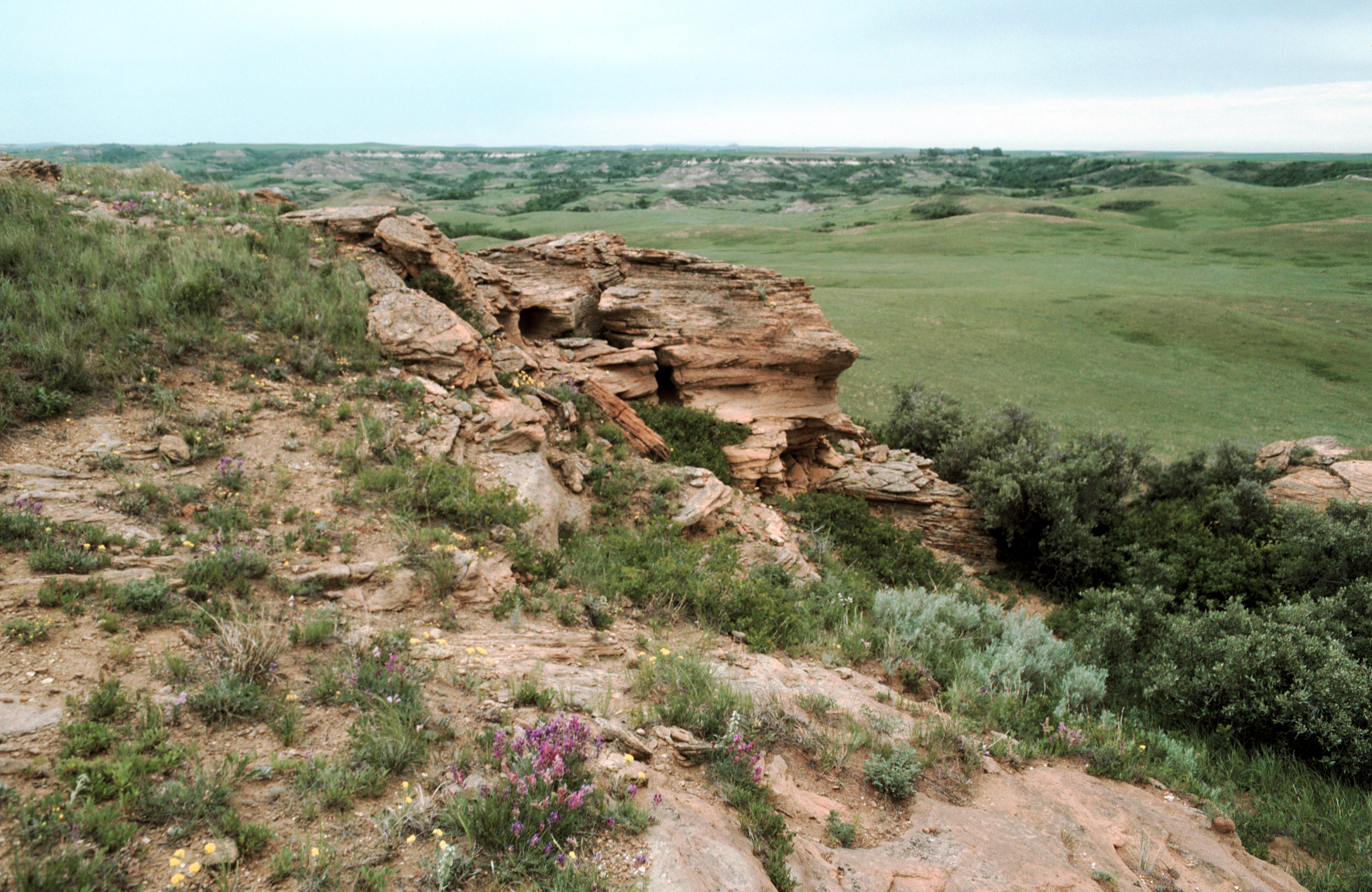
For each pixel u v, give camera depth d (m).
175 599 5.79
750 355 24.83
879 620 10.83
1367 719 9.50
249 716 4.61
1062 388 54.88
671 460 18.45
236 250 13.67
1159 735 8.65
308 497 8.55
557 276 24.50
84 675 4.61
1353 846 7.24
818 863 4.47
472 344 13.23
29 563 5.80
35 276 10.80
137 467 8.14
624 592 9.16
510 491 10.25
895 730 6.68
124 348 10.00
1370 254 109.56
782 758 5.73
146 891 3.14
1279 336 66.12
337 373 11.70
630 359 22.55
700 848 4.11
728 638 8.70
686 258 26.17
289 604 6.31
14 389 8.41
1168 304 74.12
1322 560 20.16
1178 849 5.75
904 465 27.06
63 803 3.48
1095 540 23.41
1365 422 48.28
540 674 6.10
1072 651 10.80
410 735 4.63
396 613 6.88
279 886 3.32
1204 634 12.56
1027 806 5.91
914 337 66.06
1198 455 28.92
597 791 4.32
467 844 3.77
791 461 25.81
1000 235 144.12
